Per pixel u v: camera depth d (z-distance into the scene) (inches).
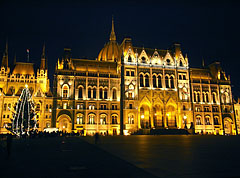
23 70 4756.4
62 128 3565.5
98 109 3595.0
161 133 3425.2
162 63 3961.6
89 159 753.0
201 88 4178.2
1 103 4158.5
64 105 3484.3
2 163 690.8
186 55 4131.4
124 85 3673.7
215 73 4463.6
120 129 3577.8
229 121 4281.5
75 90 3558.1
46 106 4325.8
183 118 3875.5
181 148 1099.9
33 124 2534.5
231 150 994.7
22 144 1446.9
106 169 576.4
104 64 3956.7
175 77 3973.9
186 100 3959.2
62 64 3690.9
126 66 3757.4
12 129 2364.7
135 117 3617.1
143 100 3722.9
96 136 1443.2
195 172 527.2
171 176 489.1
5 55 4670.3
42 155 874.1
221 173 514.3
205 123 4082.2
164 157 778.8
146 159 735.1
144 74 3841.0
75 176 502.0
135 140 1847.9
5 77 4500.5
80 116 3523.6
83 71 3671.3
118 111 3671.3
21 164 668.7
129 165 631.2
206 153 884.6
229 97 4360.2
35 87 4623.5
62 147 1213.1
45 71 4768.7
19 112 2298.2
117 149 1074.7
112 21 5216.5
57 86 3491.6
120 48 4227.4
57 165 642.8
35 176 506.9
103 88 3710.6
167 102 3826.3
